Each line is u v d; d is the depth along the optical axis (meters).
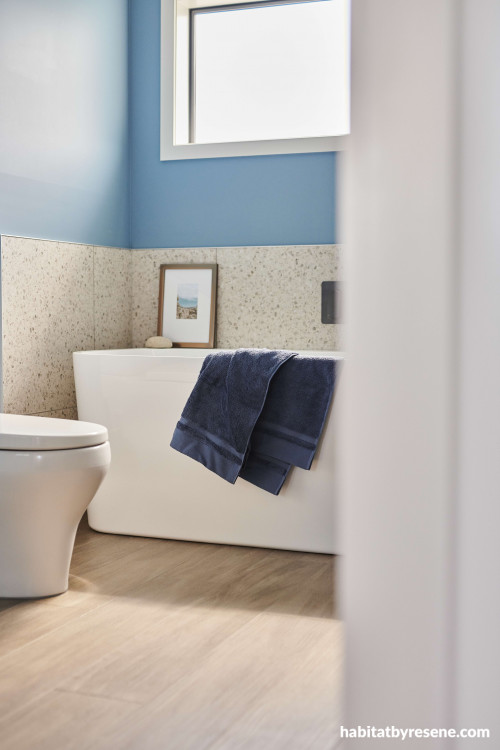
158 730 1.47
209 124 3.67
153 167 3.65
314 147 3.39
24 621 2.06
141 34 3.64
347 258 0.25
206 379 2.70
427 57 0.24
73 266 3.24
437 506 0.25
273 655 1.84
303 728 1.48
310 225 3.42
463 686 0.25
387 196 0.25
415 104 0.24
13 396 2.90
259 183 3.49
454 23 0.24
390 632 0.26
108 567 2.54
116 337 3.57
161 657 1.82
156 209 3.66
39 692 1.64
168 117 3.60
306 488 2.71
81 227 3.33
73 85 3.25
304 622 2.06
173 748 1.41
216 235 3.57
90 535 2.95
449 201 0.24
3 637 1.95
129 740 1.44
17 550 2.22
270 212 3.48
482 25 0.24
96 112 3.41
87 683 1.68
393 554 0.25
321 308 3.40
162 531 2.89
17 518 2.17
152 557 2.66
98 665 1.78
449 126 0.24
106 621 2.06
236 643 1.91
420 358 0.25
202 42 3.66
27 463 2.10
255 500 2.76
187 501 2.85
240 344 3.53
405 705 0.26
